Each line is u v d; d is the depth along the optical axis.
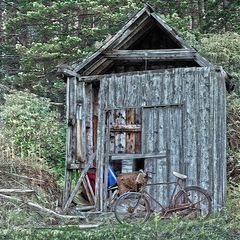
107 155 14.08
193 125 13.55
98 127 14.19
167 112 13.77
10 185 14.27
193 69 13.68
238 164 15.74
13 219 12.20
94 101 15.04
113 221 12.65
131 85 14.05
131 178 13.70
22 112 19.11
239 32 24.34
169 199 13.44
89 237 11.26
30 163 15.57
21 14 23.00
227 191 13.77
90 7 22.42
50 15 22.84
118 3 23.62
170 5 24.73
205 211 12.89
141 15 13.84
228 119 17.59
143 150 13.85
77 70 14.38
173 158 13.60
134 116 15.05
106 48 14.08
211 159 13.35
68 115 14.41
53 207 14.04
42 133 18.67
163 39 14.88
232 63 19.84
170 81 13.80
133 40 14.55
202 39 20.94
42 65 22.58
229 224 11.67
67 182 14.18
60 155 18.66
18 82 23.53
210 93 13.52
